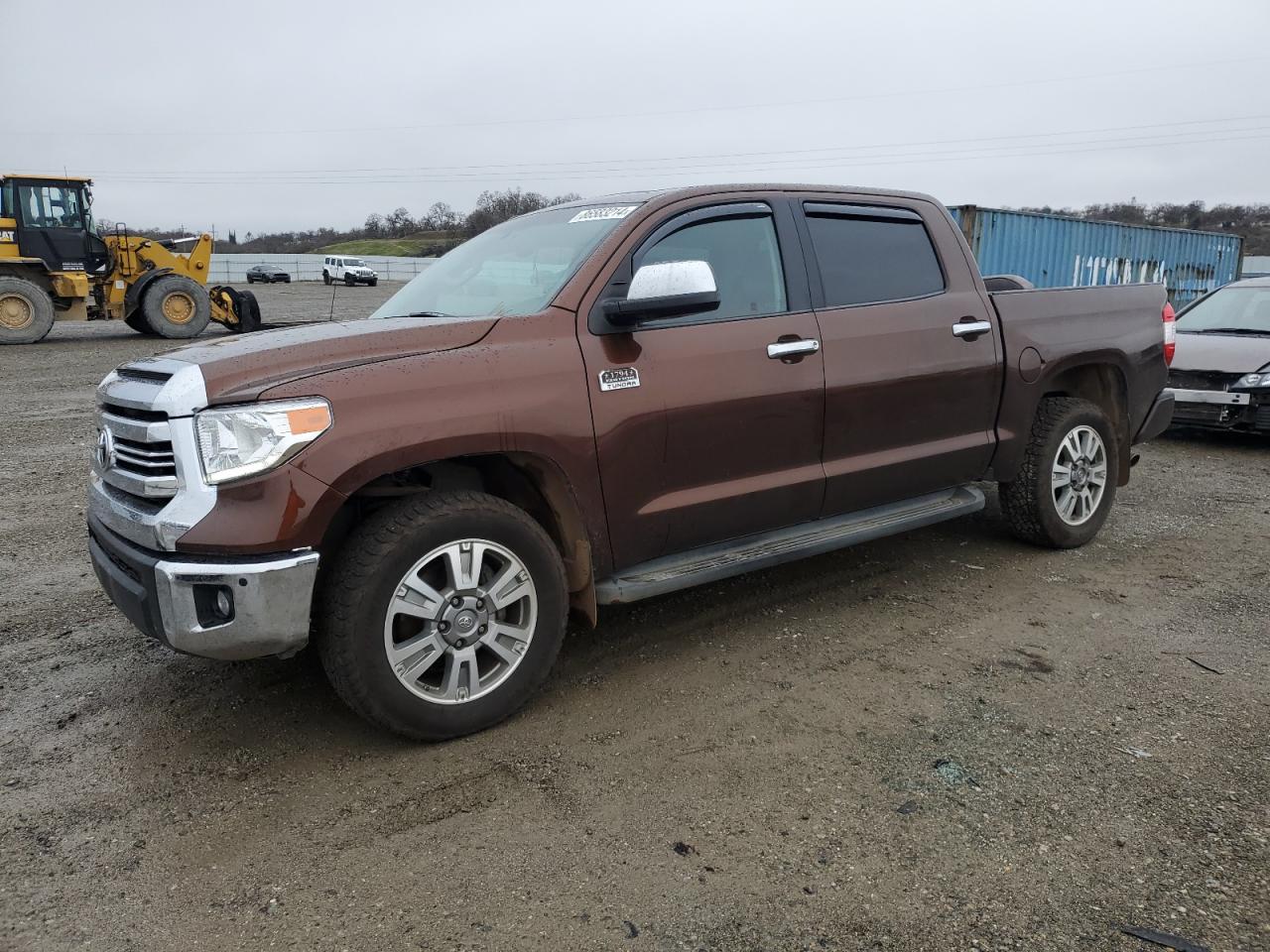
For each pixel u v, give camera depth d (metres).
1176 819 2.61
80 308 19.38
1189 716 3.22
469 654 3.04
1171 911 2.23
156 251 19.86
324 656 2.88
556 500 3.29
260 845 2.55
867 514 4.27
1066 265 17.67
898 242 4.36
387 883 2.38
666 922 2.22
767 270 3.85
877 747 3.02
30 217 18.42
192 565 2.66
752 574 4.79
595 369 3.27
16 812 2.71
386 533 2.85
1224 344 8.30
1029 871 2.39
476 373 3.02
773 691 3.43
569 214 3.91
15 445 8.39
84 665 3.74
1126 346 5.15
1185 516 5.94
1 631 4.10
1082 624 4.08
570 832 2.58
